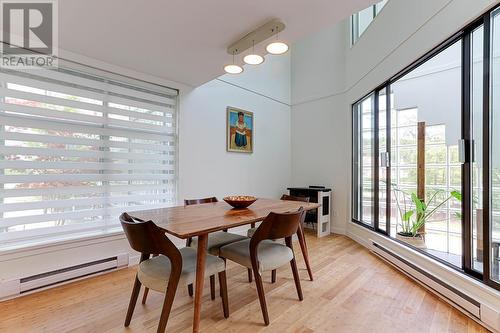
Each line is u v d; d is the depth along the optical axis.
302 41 5.00
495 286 1.75
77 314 1.88
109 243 2.70
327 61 4.59
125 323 1.74
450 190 2.43
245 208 2.27
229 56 2.52
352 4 1.74
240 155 4.17
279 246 2.09
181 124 3.33
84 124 2.59
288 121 5.12
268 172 4.67
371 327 1.74
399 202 3.09
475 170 1.98
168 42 2.25
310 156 4.84
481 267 1.91
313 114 4.81
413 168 2.90
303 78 4.97
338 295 2.17
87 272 2.48
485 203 1.83
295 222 1.91
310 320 1.81
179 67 2.80
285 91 5.06
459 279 1.98
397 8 2.79
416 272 2.40
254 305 2.00
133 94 2.91
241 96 4.20
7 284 2.06
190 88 3.44
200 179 3.56
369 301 2.08
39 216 2.31
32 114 2.28
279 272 2.66
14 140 2.19
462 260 2.06
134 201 2.93
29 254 2.21
